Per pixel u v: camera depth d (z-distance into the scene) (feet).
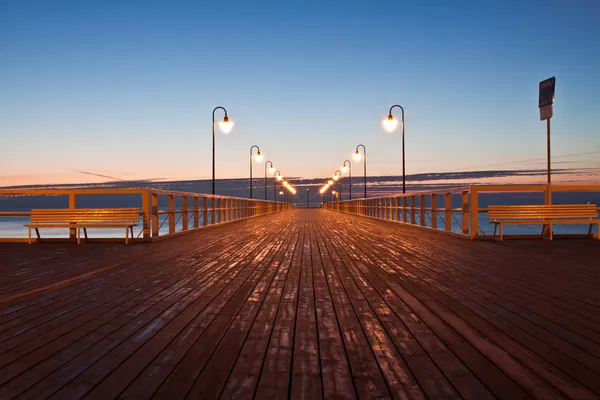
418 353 10.02
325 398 7.88
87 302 14.90
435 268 21.77
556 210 34.68
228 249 30.14
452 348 10.32
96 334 11.44
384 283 18.12
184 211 43.75
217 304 14.69
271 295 16.05
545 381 8.48
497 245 31.50
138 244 33.30
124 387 8.29
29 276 19.71
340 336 11.30
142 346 10.53
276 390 8.19
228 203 65.57
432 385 8.36
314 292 16.52
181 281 18.65
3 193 34.65
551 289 16.58
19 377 8.73
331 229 50.37
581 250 28.09
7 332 11.59
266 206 121.60
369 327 12.05
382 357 9.80
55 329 11.85
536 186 35.58
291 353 10.10
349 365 9.37
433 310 13.75
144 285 17.80
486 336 11.16
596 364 9.27
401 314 13.34
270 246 32.09
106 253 27.81
